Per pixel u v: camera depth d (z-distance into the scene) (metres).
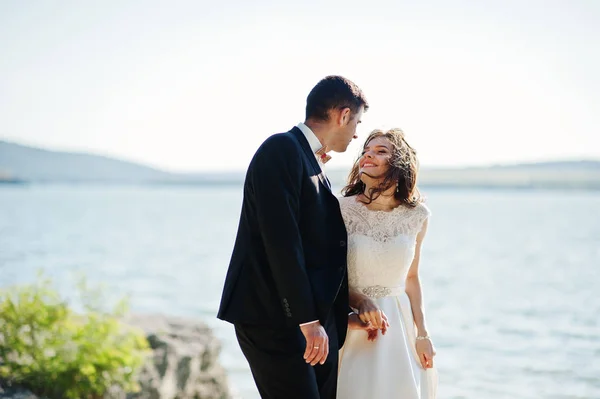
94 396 5.07
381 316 3.17
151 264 25.59
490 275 22.72
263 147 2.98
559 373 9.34
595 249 33.41
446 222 64.00
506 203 132.50
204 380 6.48
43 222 56.38
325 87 3.06
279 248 2.85
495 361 10.09
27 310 5.13
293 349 2.96
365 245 3.25
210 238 41.59
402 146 3.27
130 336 5.44
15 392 4.78
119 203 124.31
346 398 3.23
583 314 14.59
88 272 22.20
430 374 3.36
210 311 14.93
